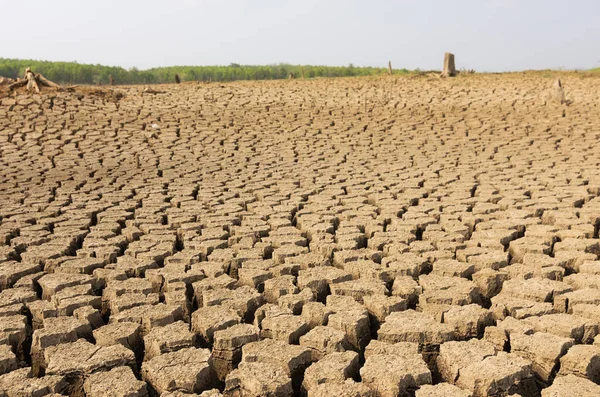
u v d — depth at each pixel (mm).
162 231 6832
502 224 6648
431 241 6270
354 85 23797
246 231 6719
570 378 3434
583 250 5742
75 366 3664
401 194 8406
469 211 7613
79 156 12578
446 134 14414
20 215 7559
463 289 4785
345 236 6410
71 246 6477
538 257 5504
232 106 19219
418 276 5344
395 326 4090
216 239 6523
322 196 8445
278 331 4164
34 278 5398
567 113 16203
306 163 11375
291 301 4656
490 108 17953
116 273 5383
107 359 3734
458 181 9281
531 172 9609
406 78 25516
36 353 4078
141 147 13398
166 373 3590
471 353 3678
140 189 9156
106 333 4148
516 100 18969
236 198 8492
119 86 24734
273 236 6602
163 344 3969
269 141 14031
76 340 4137
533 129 14461
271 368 3637
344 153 12430
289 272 5465
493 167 10242
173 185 9516
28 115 16531
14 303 4789
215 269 5453
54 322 4328
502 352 3689
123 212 7703
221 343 3998
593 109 16531
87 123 16078
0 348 3951
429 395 3246
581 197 7707
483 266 5438
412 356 3680
